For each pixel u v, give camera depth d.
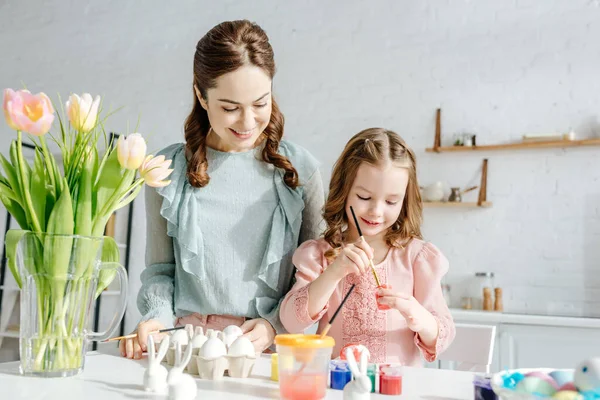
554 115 2.86
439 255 1.26
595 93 2.80
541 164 2.86
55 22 4.10
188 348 0.75
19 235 0.85
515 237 2.86
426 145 3.08
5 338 3.51
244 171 1.26
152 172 0.92
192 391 0.71
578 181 2.79
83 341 0.87
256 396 0.75
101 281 0.96
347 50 3.32
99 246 0.89
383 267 1.27
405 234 1.29
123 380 0.83
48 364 0.83
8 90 0.82
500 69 2.99
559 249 2.78
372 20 3.29
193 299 1.23
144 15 3.88
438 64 3.11
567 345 2.33
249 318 1.21
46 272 0.83
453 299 2.93
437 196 2.96
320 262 1.26
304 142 3.33
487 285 2.85
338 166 1.29
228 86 1.08
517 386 0.66
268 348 1.22
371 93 3.23
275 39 3.48
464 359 1.29
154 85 3.77
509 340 2.43
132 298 3.55
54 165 0.90
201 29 3.71
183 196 1.24
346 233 1.33
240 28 1.11
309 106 3.35
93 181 0.93
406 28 3.21
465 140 2.96
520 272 2.83
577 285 2.72
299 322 1.10
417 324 1.06
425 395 0.77
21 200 0.88
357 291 1.25
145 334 1.04
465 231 2.96
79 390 0.76
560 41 2.89
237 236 1.23
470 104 3.02
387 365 0.82
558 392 0.63
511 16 3.00
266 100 1.12
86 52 3.98
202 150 1.25
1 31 4.23
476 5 3.08
